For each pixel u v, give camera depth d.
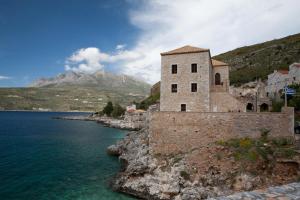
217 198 8.29
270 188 9.42
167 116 33.41
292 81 56.75
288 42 113.00
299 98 43.50
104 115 169.25
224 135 30.91
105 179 33.38
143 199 26.83
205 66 38.41
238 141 29.45
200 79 38.59
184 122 32.56
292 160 25.16
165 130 33.34
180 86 39.75
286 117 30.39
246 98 51.94
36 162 42.53
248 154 26.91
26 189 29.02
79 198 26.69
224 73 47.19
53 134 87.19
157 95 124.00
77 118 181.12
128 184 28.66
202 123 31.81
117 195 27.77
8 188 29.08
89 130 102.44
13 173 35.25
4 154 49.03
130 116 115.25
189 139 32.16
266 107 51.91
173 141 32.81
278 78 61.44
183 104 39.41
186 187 26.22
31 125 127.81
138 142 43.41
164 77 40.81
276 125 30.31
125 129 107.25
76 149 56.53
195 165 28.31
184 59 39.78
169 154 32.50
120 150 49.16
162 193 26.25
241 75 90.75
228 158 27.41
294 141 29.17
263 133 30.17
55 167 39.44
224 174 26.45
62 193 28.03
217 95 39.81
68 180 32.75
